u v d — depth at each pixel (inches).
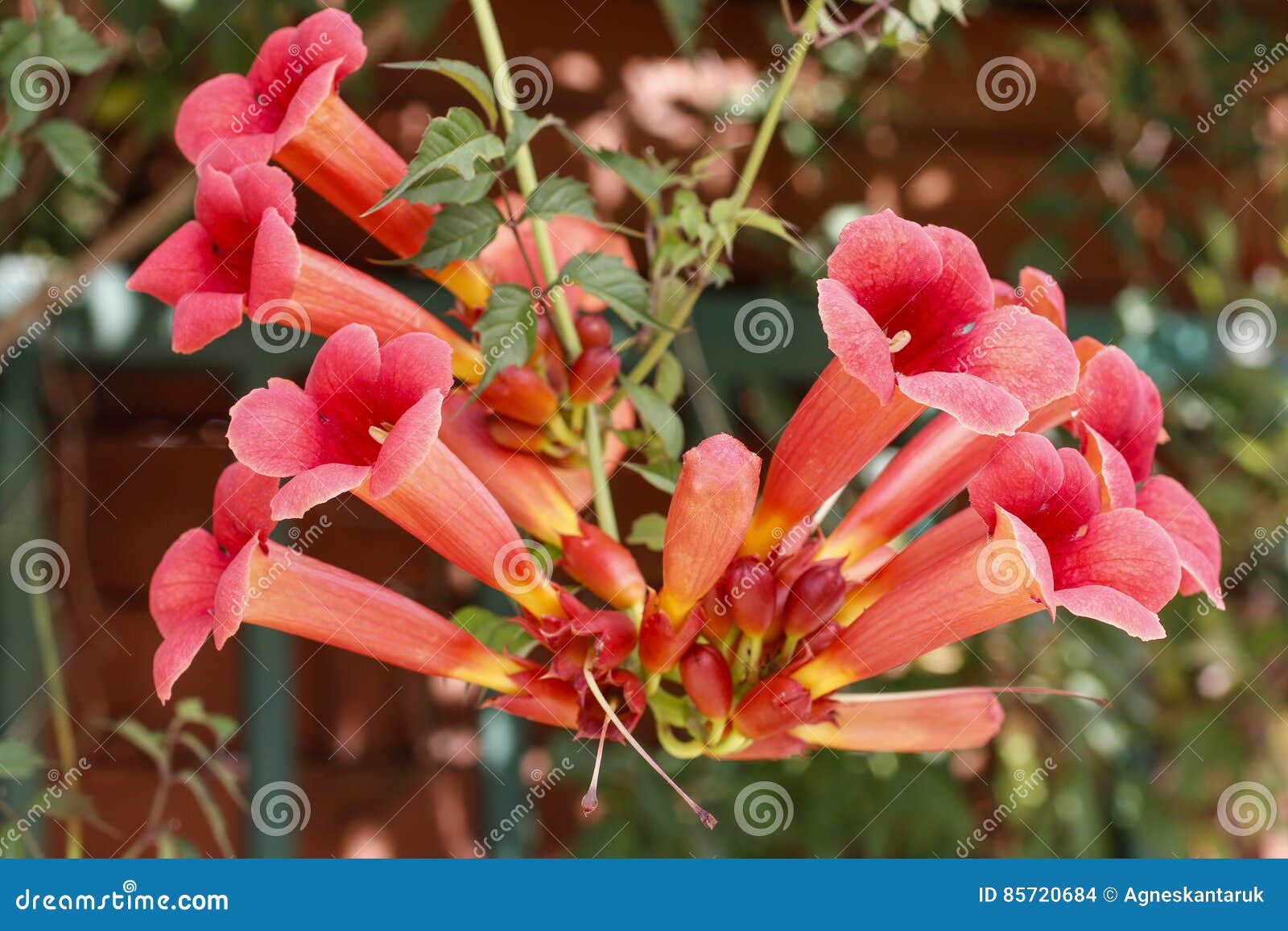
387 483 50.9
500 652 72.1
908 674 148.6
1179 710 157.2
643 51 156.6
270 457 53.4
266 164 61.7
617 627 61.5
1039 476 54.2
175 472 147.9
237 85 69.2
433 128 63.9
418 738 153.0
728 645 63.7
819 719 63.7
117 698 145.3
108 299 133.0
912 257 54.8
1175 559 54.3
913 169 165.2
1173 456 161.5
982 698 68.3
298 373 136.7
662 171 79.1
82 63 98.3
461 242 66.7
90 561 146.2
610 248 86.6
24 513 130.8
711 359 147.3
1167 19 163.2
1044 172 165.5
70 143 97.8
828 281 53.4
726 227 80.1
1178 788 153.3
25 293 132.1
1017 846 154.3
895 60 161.2
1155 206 173.8
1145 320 159.3
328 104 67.1
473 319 74.9
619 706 61.8
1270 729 157.2
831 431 62.0
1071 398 64.6
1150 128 169.6
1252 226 176.9
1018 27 170.2
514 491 70.4
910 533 141.6
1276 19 175.3
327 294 66.2
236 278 64.3
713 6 159.2
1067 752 149.8
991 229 167.9
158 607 62.9
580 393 71.9
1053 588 52.8
